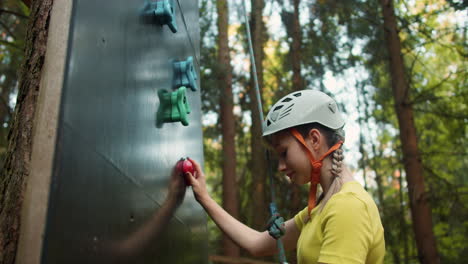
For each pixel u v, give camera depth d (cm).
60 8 100
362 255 128
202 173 214
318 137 146
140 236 140
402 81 830
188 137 238
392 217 904
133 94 139
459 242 834
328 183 149
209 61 886
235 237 195
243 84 1020
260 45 754
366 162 1036
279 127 148
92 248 101
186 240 217
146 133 153
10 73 754
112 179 117
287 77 976
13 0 709
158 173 168
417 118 995
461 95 827
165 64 191
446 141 959
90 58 106
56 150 87
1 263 88
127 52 136
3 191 103
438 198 812
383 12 859
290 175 153
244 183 973
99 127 109
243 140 1037
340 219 131
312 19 878
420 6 920
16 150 105
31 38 117
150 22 169
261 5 782
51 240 83
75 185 94
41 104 92
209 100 900
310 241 143
